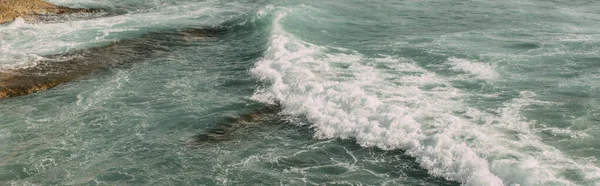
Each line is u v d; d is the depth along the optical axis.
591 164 14.45
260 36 28.05
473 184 13.91
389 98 19.36
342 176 14.91
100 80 22.61
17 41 27.48
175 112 19.31
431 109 18.28
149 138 17.39
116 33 29.27
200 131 17.86
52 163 15.88
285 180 14.75
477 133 16.22
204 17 33.19
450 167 14.75
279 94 20.44
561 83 20.61
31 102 20.44
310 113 18.75
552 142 15.77
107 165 15.73
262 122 18.53
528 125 16.95
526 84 20.58
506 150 15.11
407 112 17.84
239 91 21.25
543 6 33.59
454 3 34.88
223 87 21.73
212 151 16.47
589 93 19.53
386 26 29.64
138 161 15.92
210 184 14.61
